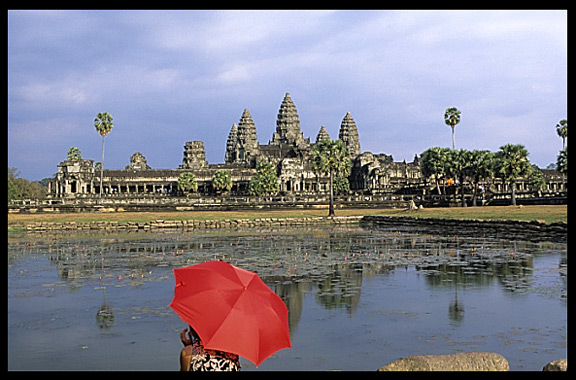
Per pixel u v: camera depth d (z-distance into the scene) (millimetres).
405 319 17250
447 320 17000
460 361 9375
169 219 85250
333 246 43594
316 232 63844
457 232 56625
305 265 31062
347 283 24375
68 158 188500
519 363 12672
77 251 40719
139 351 14219
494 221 54625
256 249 41625
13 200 125188
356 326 16453
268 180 164875
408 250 38812
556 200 96688
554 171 181750
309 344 14641
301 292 22219
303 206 123312
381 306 19250
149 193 185875
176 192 195125
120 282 25281
